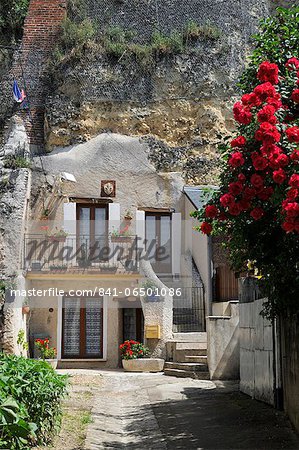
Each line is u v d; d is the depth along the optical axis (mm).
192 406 9922
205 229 8039
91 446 6824
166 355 16031
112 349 17656
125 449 7062
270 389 9438
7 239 17766
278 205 6824
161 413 9391
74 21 22312
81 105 20516
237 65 21297
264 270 8672
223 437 7496
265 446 6906
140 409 9875
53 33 22172
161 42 21125
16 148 20062
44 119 21000
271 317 8695
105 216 19422
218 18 21844
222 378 13594
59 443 6766
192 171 20156
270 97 6695
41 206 19391
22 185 18594
